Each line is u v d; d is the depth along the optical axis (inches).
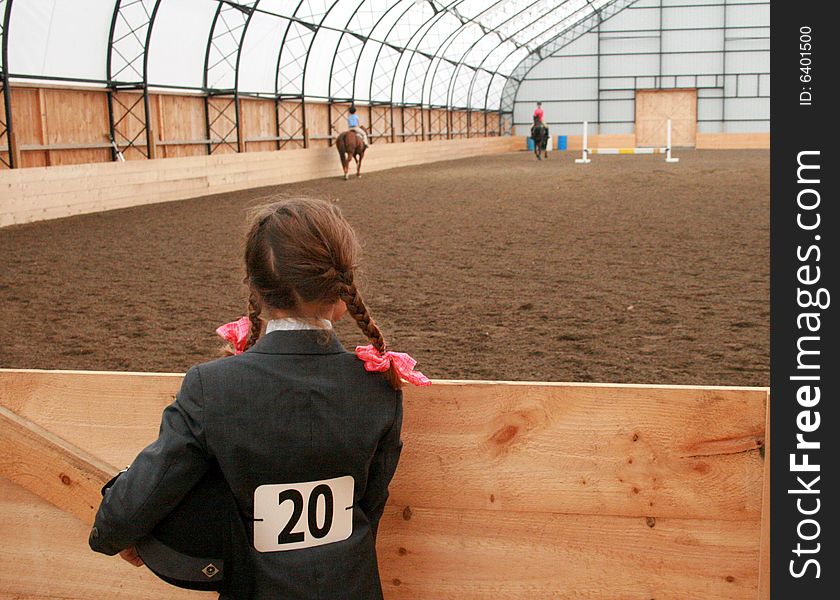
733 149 1475.1
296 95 973.8
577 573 72.1
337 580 55.9
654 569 71.0
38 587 81.0
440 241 438.3
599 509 70.7
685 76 1496.1
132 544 56.5
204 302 295.4
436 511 73.4
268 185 839.7
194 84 802.2
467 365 209.5
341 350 58.3
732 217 494.3
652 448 69.2
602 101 1556.3
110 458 78.7
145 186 650.8
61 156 653.3
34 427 76.5
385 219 534.9
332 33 979.3
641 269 345.1
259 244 56.6
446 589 74.4
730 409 67.6
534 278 331.3
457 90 1477.6
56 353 228.7
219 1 759.1
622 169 938.7
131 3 666.2
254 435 54.1
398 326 255.1
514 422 70.9
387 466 59.5
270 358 55.9
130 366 214.8
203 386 54.7
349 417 56.2
